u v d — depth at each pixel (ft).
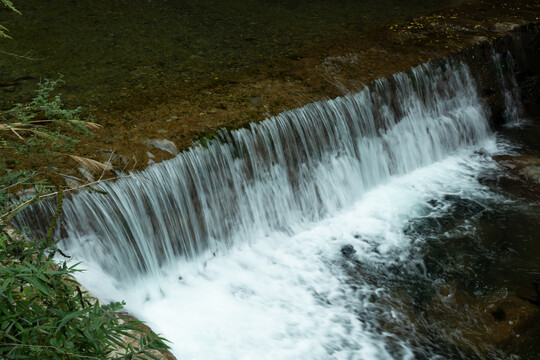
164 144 21.08
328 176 25.17
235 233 22.45
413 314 20.01
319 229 24.12
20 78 25.11
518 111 33.32
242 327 19.15
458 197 26.43
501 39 32.12
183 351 18.06
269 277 21.44
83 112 22.58
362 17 34.14
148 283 19.94
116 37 30.04
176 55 28.32
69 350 6.97
